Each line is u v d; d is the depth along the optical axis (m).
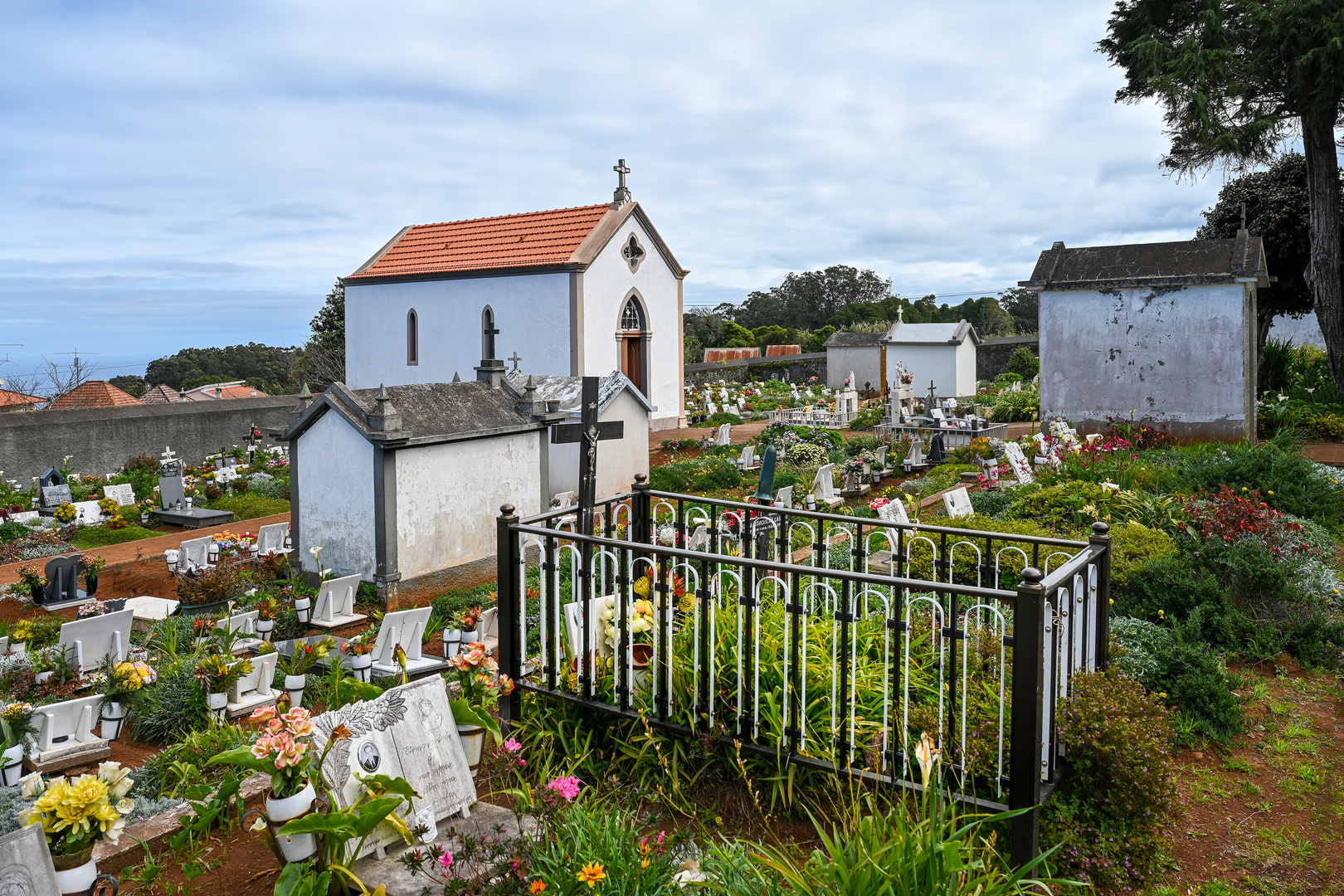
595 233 27.08
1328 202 22.52
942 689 4.72
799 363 49.69
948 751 4.68
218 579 11.15
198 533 17.72
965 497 12.35
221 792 4.62
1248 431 18.62
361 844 4.00
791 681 5.14
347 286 31.02
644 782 5.21
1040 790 4.43
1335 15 19.52
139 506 19.28
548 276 26.67
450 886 3.80
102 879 4.04
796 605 4.94
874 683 5.39
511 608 5.96
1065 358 20.34
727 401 37.53
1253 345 18.77
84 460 23.70
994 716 4.84
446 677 6.76
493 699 5.72
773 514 7.39
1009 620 6.85
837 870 3.79
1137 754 4.50
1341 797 5.48
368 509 11.41
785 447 22.33
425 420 11.84
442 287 28.81
